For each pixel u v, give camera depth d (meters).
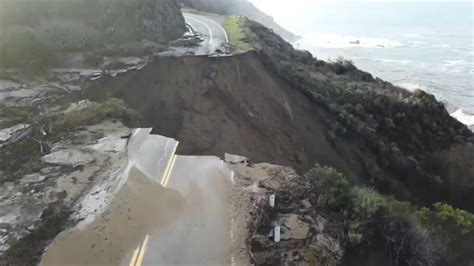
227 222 9.83
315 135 23.00
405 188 22.89
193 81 21.73
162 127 18.69
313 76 28.12
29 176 11.30
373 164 23.14
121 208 10.10
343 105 26.00
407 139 26.11
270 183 11.38
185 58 22.50
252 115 21.77
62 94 17.80
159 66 21.78
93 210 10.00
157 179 11.49
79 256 8.66
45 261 8.48
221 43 27.02
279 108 23.06
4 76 18.72
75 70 20.23
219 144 18.84
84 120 14.60
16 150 12.58
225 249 8.98
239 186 11.24
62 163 11.91
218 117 20.48
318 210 10.11
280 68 25.52
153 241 9.19
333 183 10.77
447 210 12.47
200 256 8.77
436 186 23.41
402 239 9.48
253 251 8.83
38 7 24.23
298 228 9.42
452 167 24.64
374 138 24.41
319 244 8.93
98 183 11.04
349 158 22.86
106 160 12.14
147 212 10.05
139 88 20.14
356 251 9.14
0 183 10.98
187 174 11.88
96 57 21.53
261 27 36.19
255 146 20.20
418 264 9.32
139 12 26.30
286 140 21.72
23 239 8.96
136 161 12.27
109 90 19.12
